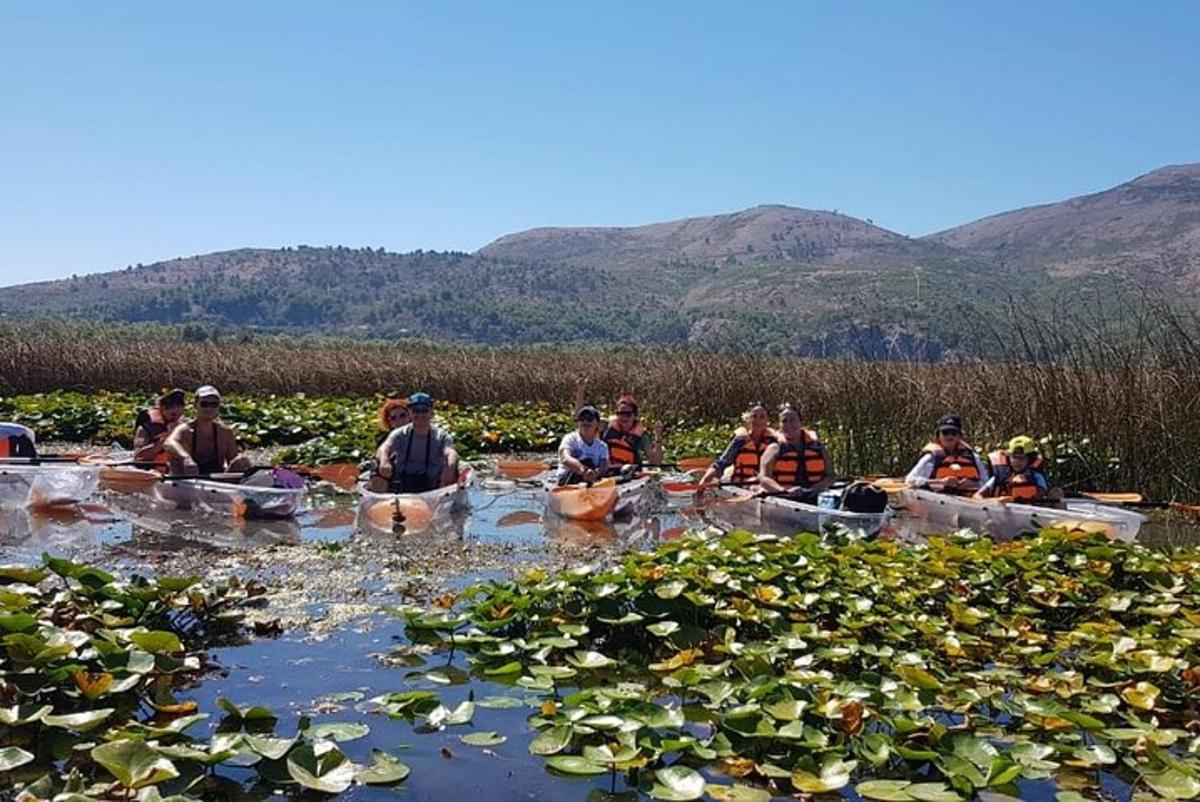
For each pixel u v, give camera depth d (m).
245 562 8.62
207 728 4.91
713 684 5.27
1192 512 11.54
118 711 4.93
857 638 6.11
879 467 13.95
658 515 11.72
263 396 23.47
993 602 7.10
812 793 4.33
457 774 4.53
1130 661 5.73
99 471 11.58
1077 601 7.07
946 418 11.98
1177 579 7.51
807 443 11.73
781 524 11.10
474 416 20.16
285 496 10.73
